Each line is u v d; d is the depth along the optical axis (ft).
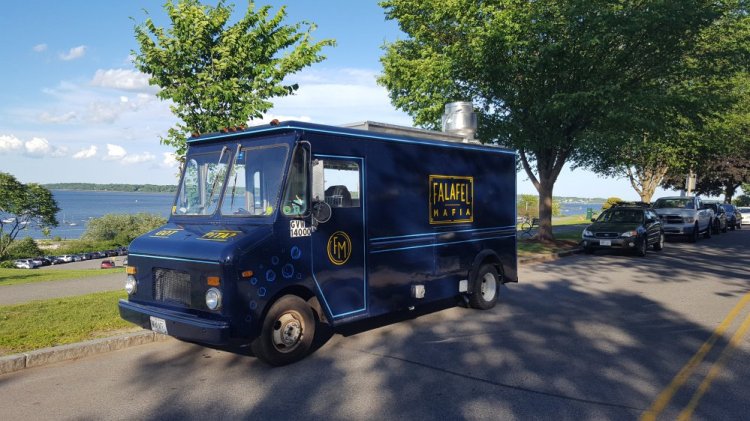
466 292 29.14
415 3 56.90
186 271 19.47
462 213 28.71
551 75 52.90
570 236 77.82
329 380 18.83
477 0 52.95
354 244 22.61
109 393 17.70
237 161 21.61
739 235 92.02
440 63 52.39
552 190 65.92
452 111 32.14
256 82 33.76
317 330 25.77
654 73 55.26
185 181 23.20
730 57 54.75
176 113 32.91
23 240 146.72
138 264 21.34
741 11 56.54
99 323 24.99
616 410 16.05
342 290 22.09
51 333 23.18
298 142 20.57
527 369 19.92
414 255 25.57
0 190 144.46
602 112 53.42
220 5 34.45
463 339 24.18
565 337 24.48
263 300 19.24
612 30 49.21
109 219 190.49
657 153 89.56
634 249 57.41
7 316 26.25
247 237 19.19
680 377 18.92
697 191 148.25
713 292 35.99
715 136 78.18
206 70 33.17
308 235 20.80
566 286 38.73
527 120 56.18
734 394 17.31
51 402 16.96
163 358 21.53
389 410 16.14
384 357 21.50
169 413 16.02
